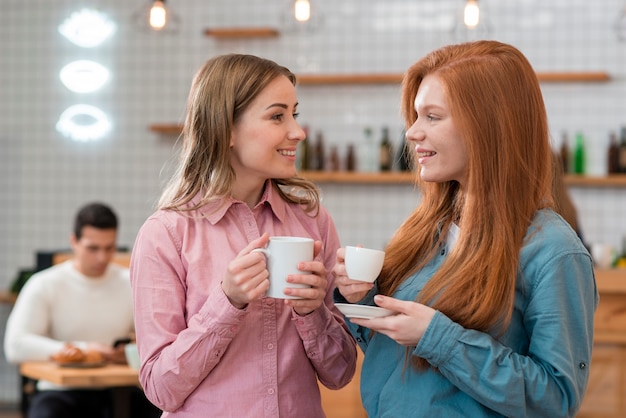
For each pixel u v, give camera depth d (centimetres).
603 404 405
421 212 208
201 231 200
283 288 185
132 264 201
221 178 199
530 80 190
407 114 204
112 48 617
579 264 182
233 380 194
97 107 619
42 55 624
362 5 589
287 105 199
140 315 196
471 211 187
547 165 192
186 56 609
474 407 184
